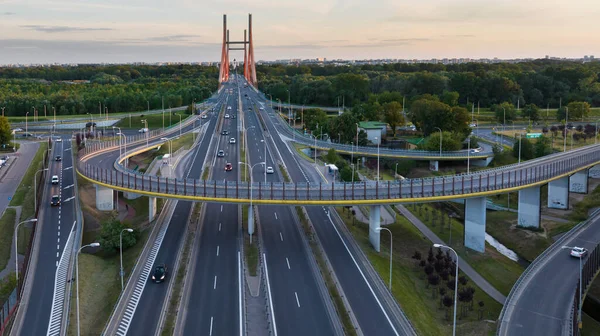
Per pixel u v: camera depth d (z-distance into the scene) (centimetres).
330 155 16975
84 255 9500
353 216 11575
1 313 7256
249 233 9875
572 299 7531
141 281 8031
